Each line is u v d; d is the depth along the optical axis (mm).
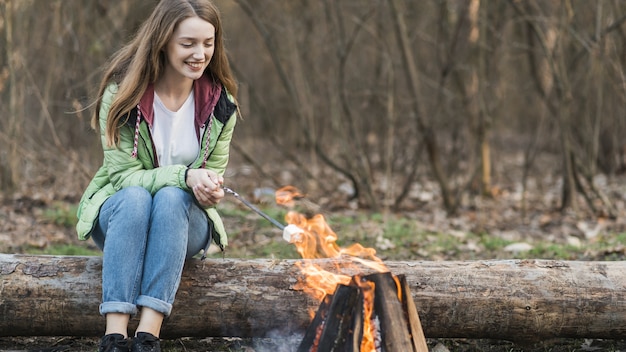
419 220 6805
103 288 2842
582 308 3139
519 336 3195
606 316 3146
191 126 3148
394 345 2656
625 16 6797
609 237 5801
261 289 3102
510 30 9266
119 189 3041
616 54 7078
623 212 7352
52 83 7613
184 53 2965
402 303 2766
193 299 3082
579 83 8102
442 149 9562
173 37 2965
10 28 6812
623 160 9320
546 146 10016
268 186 8508
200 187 2887
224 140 3217
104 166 3164
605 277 3176
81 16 7379
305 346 2752
